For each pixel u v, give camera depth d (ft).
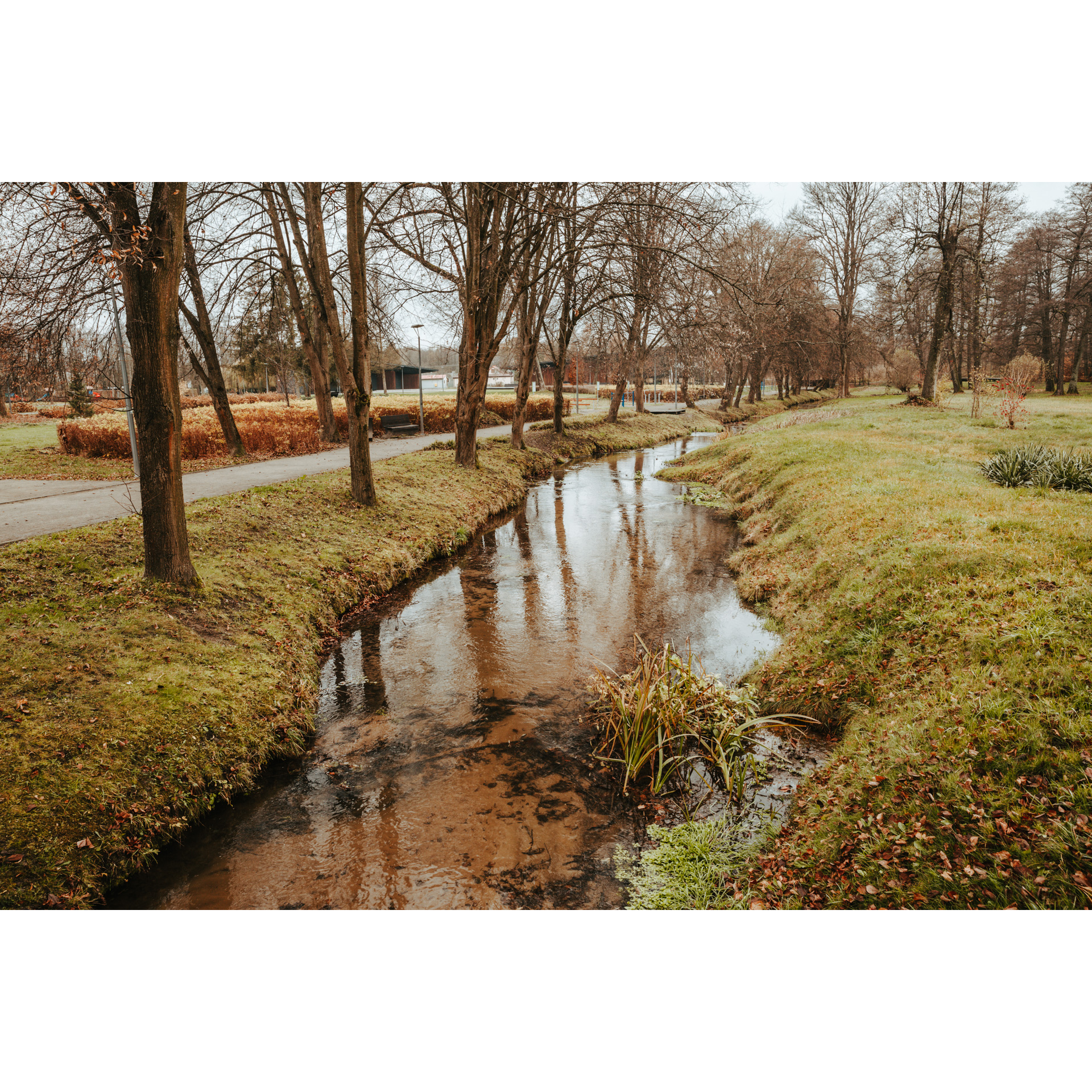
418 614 33.83
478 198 55.36
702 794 19.30
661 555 44.09
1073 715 15.56
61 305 27.73
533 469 78.23
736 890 15.37
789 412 129.18
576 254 68.23
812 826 16.60
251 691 22.54
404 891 15.74
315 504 42.70
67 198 24.13
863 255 149.07
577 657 28.48
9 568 26.20
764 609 32.91
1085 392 148.36
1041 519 28.12
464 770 20.74
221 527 34.99
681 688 22.76
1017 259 153.17
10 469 61.21
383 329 69.36
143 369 24.73
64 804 16.25
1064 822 13.26
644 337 99.25
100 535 31.27
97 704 19.40
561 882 15.98
